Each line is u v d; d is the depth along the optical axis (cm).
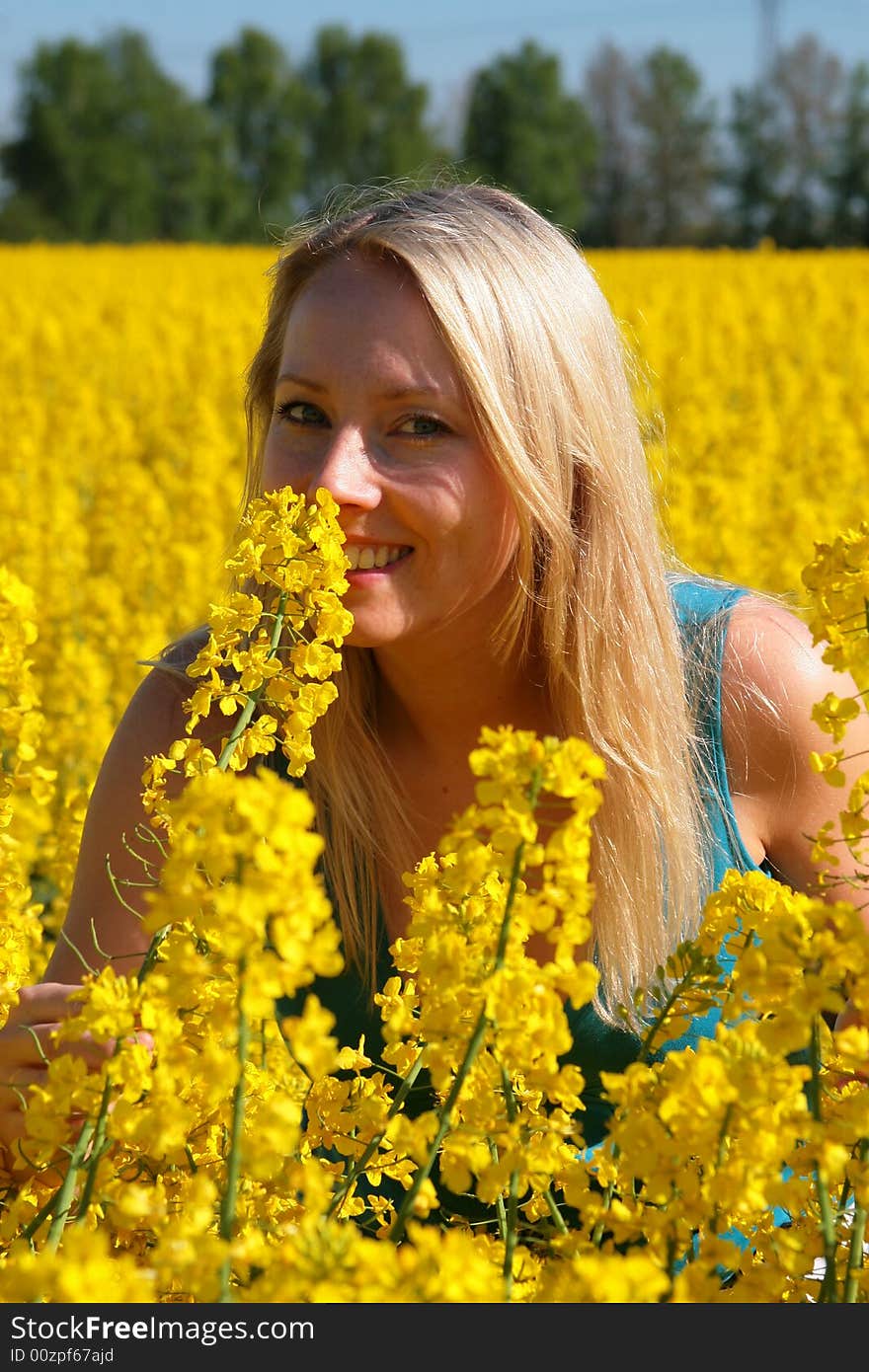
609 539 225
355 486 209
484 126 6431
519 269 221
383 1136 161
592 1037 220
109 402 1252
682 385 1181
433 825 240
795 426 1038
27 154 6425
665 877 222
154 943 156
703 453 947
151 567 721
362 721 236
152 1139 134
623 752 219
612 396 232
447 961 137
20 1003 186
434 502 212
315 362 212
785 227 6284
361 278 215
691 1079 126
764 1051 127
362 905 234
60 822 368
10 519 805
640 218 6912
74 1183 139
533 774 132
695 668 239
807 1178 152
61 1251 144
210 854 117
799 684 238
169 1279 128
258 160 6844
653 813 219
